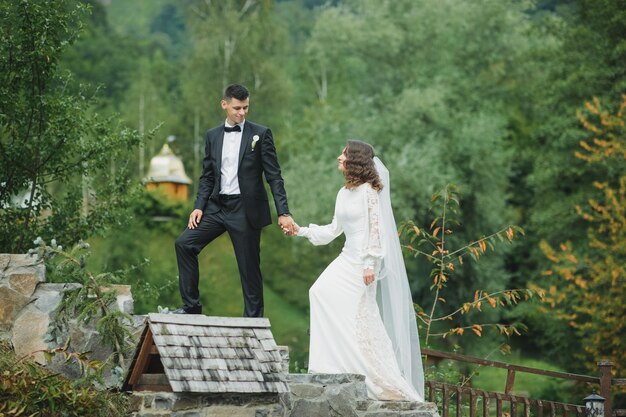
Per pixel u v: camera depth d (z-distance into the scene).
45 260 11.00
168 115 57.47
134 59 71.12
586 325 24.14
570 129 34.25
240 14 57.00
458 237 36.59
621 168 28.88
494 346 37.56
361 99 40.28
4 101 14.87
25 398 9.70
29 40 14.89
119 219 16.78
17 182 15.25
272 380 9.65
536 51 39.09
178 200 47.88
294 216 36.50
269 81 53.75
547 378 34.56
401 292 11.19
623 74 33.94
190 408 9.57
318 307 10.95
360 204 10.95
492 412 21.25
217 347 9.66
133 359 9.74
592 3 34.59
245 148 10.61
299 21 74.56
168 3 90.25
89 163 16.00
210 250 47.97
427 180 35.03
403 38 41.62
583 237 32.78
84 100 16.20
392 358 10.82
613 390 22.88
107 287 10.81
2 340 10.75
